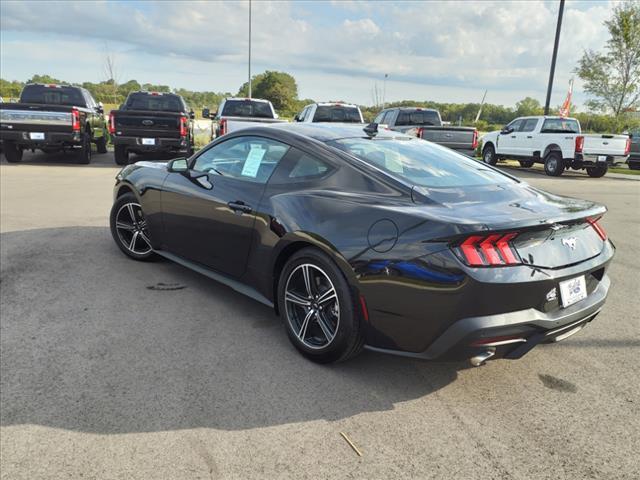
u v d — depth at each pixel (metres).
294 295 3.27
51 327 3.56
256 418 2.60
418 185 3.05
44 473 2.17
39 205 7.85
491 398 2.87
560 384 3.05
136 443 2.38
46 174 11.68
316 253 3.05
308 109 15.26
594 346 3.58
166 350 3.29
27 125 12.87
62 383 2.86
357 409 2.72
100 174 11.95
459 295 2.51
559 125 16.53
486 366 3.24
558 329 2.77
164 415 2.60
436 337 2.64
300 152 3.51
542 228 2.61
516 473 2.26
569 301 2.81
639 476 2.26
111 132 12.98
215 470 2.22
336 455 2.35
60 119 12.96
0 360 3.08
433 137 14.41
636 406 2.82
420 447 2.42
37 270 4.75
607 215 8.88
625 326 3.95
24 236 5.98
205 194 4.00
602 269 3.12
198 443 2.40
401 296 2.68
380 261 2.73
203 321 3.76
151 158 15.14
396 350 2.83
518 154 17.56
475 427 2.59
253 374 3.03
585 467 2.31
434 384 3.01
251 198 3.61
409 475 2.23
